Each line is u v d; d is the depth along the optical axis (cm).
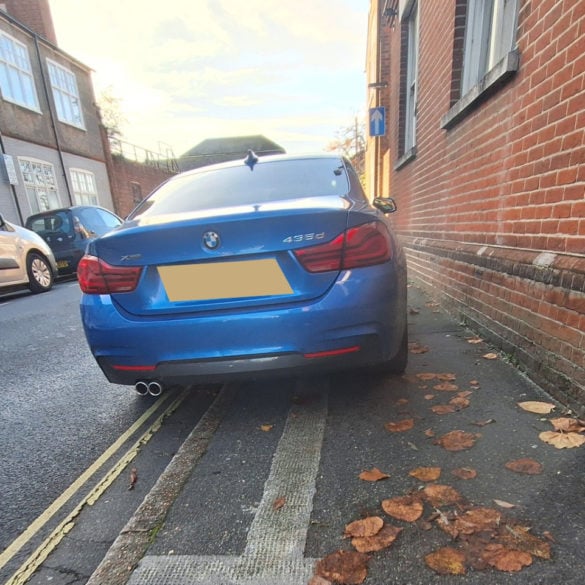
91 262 222
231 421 244
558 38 228
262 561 144
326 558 142
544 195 246
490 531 147
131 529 164
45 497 192
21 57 1412
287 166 299
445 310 436
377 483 177
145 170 2359
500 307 301
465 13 402
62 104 1636
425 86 534
